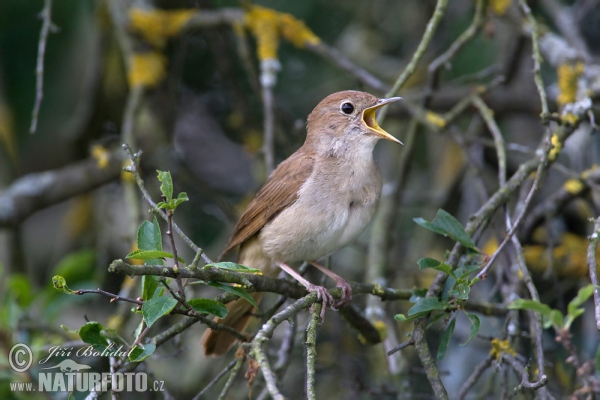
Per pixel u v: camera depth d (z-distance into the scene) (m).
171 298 6.11
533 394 7.92
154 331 10.49
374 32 13.52
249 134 12.13
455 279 6.89
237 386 10.73
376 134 8.92
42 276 13.11
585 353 9.43
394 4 13.41
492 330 10.54
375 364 10.05
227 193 13.52
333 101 9.13
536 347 7.47
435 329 10.84
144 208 11.13
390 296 7.86
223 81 12.16
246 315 8.56
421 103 10.85
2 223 11.29
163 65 11.75
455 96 12.54
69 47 12.37
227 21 11.45
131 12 11.76
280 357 8.52
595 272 6.79
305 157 8.95
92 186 11.73
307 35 11.10
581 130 11.06
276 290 7.43
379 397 10.15
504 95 12.18
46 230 13.44
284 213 8.72
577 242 10.76
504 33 12.25
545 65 12.51
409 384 8.91
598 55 12.29
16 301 9.91
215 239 12.16
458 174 11.89
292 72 13.38
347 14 13.89
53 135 12.67
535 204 11.38
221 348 8.47
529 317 8.17
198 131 13.84
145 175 11.44
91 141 12.93
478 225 7.79
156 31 11.74
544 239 10.92
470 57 12.90
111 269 5.69
